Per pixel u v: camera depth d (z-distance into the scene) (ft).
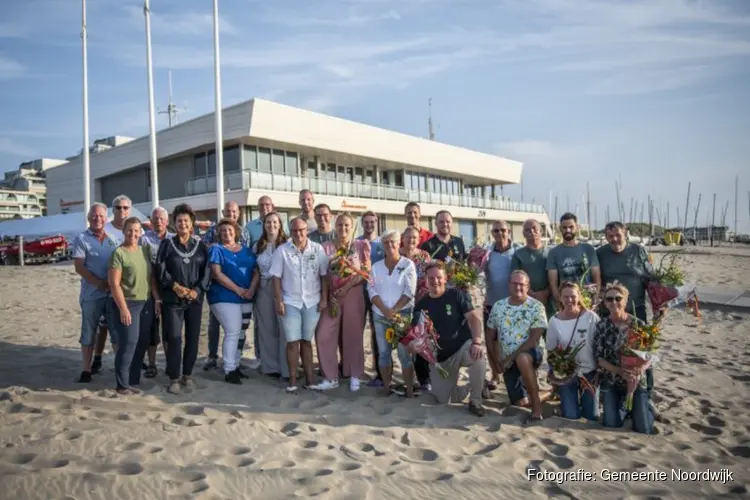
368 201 110.22
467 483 12.72
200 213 93.76
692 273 70.90
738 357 26.48
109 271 17.94
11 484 11.48
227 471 12.61
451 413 18.21
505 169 160.25
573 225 19.97
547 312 20.80
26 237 92.07
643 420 16.55
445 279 19.01
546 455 14.67
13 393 17.44
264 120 89.51
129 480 11.94
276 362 22.04
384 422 16.89
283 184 93.50
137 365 19.38
